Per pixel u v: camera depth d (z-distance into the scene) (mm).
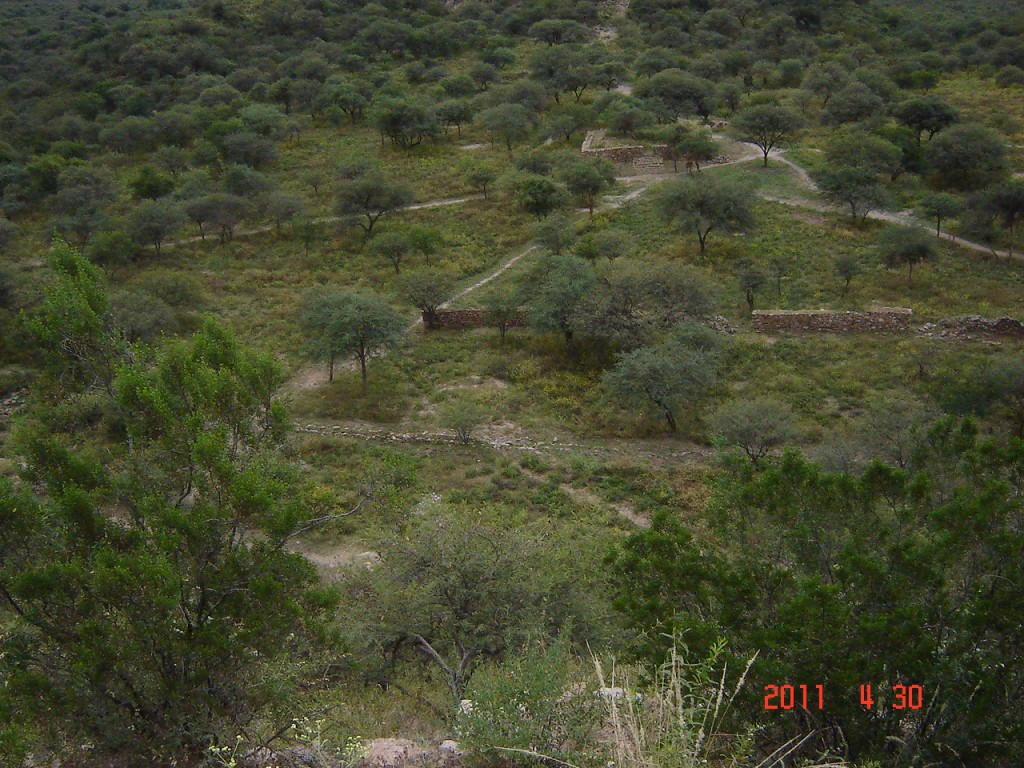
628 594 10055
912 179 56312
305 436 30734
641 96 75062
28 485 8922
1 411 33562
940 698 7738
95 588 7934
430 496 22062
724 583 9305
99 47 105250
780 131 60000
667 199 47562
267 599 8539
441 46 102312
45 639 8242
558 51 86312
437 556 14961
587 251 43656
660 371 30672
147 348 10992
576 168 53500
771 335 37656
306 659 9562
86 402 10773
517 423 32031
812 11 103188
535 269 39625
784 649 7961
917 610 8109
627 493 26844
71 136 79000
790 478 10203
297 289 46312
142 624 7969
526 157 60875
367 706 10812
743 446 28125
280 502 10250
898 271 43469
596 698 7520
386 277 46938
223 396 9664
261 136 68875
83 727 7902
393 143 71250
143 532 8852
